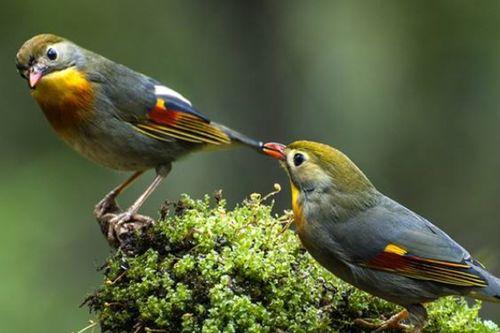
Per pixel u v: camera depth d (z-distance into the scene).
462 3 15.79
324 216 7.73
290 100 16.47
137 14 16.53
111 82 9.24
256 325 7.06
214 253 7.32
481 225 15.98
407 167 16.28
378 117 16.42
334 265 7.78
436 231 7.75
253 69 16.50
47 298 14.51
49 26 16.19
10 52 16.08
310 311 7.32
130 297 7.46
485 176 16.08
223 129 9.58
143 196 9.33
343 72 16.52
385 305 7.91
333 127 16.45
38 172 15.62
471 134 16.08
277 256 7.50
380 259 7.62
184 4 16.59
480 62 15.82
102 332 7.61
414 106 16.27
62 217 15.32
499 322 14.08
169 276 7.38
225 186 16.08
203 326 7.04
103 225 8.93
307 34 16.56
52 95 9.12
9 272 14.59
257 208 7.93
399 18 16.28
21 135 15.92
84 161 15.81
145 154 9.41
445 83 16.06
